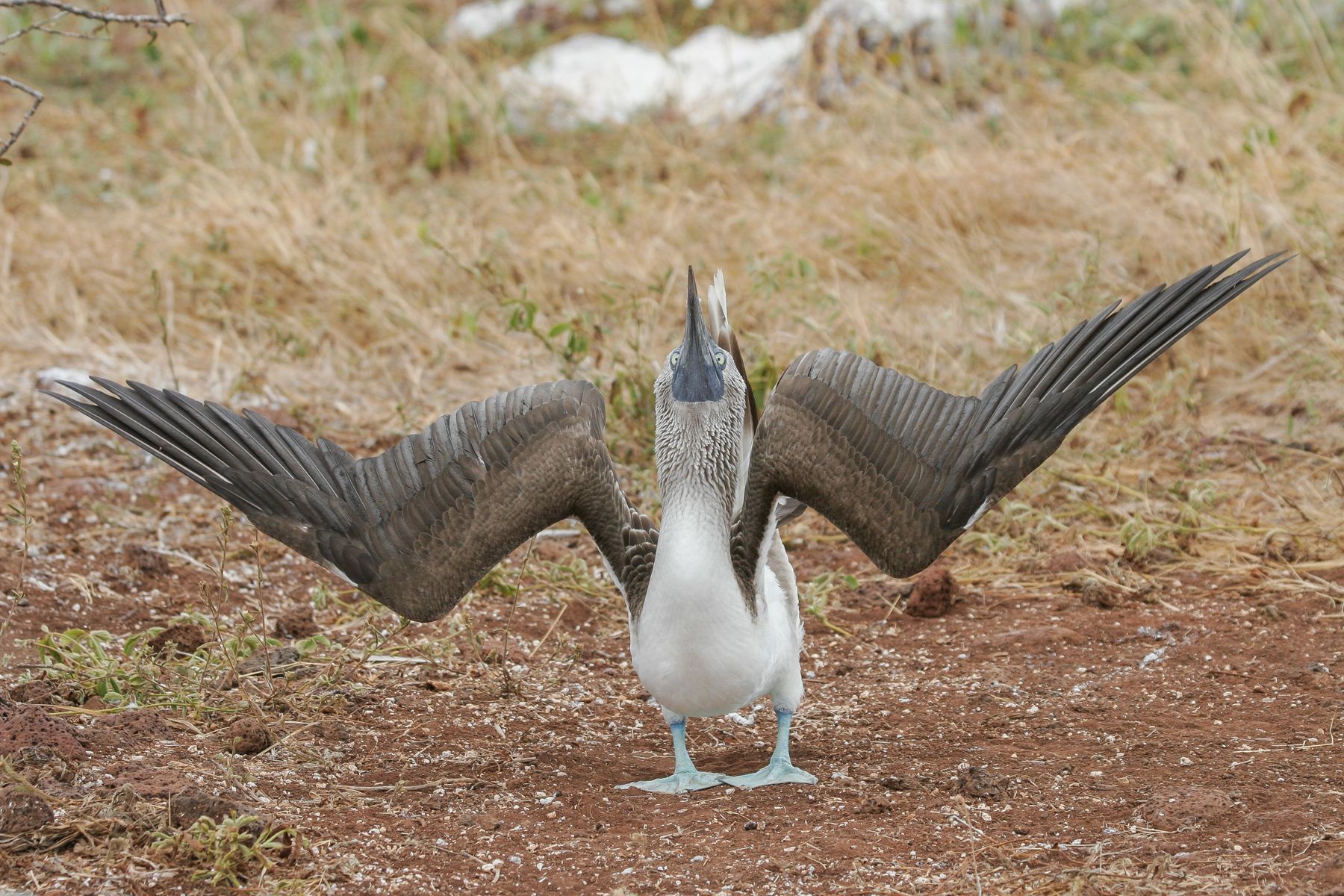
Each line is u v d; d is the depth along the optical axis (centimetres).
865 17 2177
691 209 1839
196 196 1836
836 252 1722
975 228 1703
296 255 1703
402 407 1427
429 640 1059
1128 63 2170
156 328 1625
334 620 1110
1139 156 1809
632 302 1509
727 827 765
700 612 761
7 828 708
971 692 977
